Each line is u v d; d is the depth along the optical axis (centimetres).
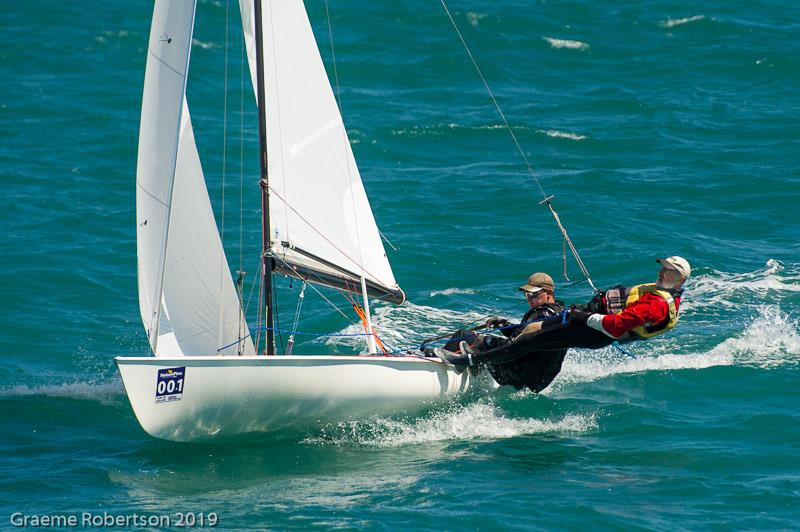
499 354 3294
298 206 3294
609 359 3928
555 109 7625
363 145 6962
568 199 5894
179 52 2970
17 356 4091
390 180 6344
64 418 3478
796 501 2680
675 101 7675
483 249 5256
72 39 9594
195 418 3041
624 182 6162
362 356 3167
